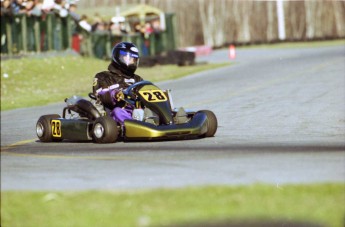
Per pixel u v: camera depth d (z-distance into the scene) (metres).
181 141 33.34
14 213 17.88
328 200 17.80
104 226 16.36
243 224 15.77
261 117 44.44
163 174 23.00
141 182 21.50
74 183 21.77
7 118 53.50
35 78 76.31
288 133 36.50
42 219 17.23
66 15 89.12
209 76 79.75
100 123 33.56
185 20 194.25
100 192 19.47
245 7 189.25
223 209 17.20
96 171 24.28
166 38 109.31
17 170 25.31
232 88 64.25
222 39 189.25
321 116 43.31
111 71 35.31
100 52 93.69
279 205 17.44
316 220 16.06
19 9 82.81
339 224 15.66
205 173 22.91
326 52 102.69
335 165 23.92
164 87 71.06
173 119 33.94
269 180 21.09
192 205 17.70
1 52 80.81
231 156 27.06
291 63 86.88
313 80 65.00
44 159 28.61
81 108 35.62
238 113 47.16
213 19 189.12
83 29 91.44
